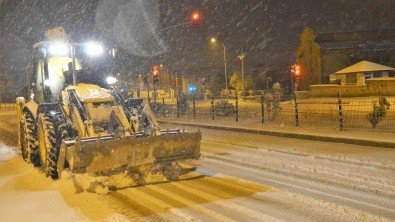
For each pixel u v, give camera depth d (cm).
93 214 653
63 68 1073
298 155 1088
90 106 931
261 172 906
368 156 1030
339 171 884
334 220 586
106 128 938
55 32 1088
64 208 689
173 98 4772
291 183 800
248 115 2231
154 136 832
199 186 805
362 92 3225
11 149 1423
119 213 653
